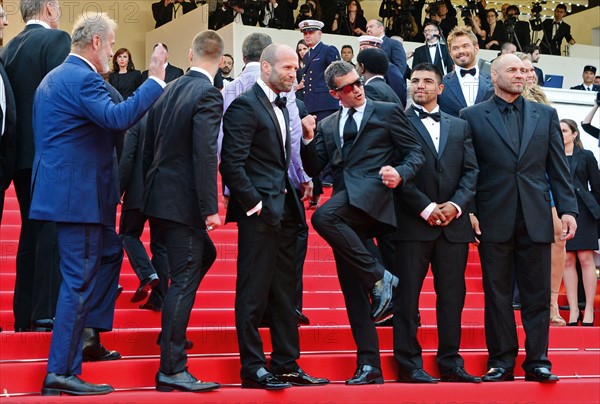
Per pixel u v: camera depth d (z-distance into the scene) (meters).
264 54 5.84
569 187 6.42
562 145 6.49
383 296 5.86
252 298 5.66
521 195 6.30
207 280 8.18
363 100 6.14
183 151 5.54
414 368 6.09
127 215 6.93
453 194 6.29
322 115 10.67
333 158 6.19
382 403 5.79
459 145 6.32
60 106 5.30
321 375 6.21
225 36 16.75
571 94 12.69
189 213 5.48
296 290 6.36
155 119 5.77
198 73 5.66
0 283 7.68
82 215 5.25
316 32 10.84
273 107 5.83
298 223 5.96
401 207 6.23
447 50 11.70
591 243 8.42
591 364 6.82
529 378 6.27
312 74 10.76
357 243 5.88
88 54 5.45
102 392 5.24
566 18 22.41
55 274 5.92
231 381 5.97
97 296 5.74
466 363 6.56
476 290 8.89
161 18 18.41
